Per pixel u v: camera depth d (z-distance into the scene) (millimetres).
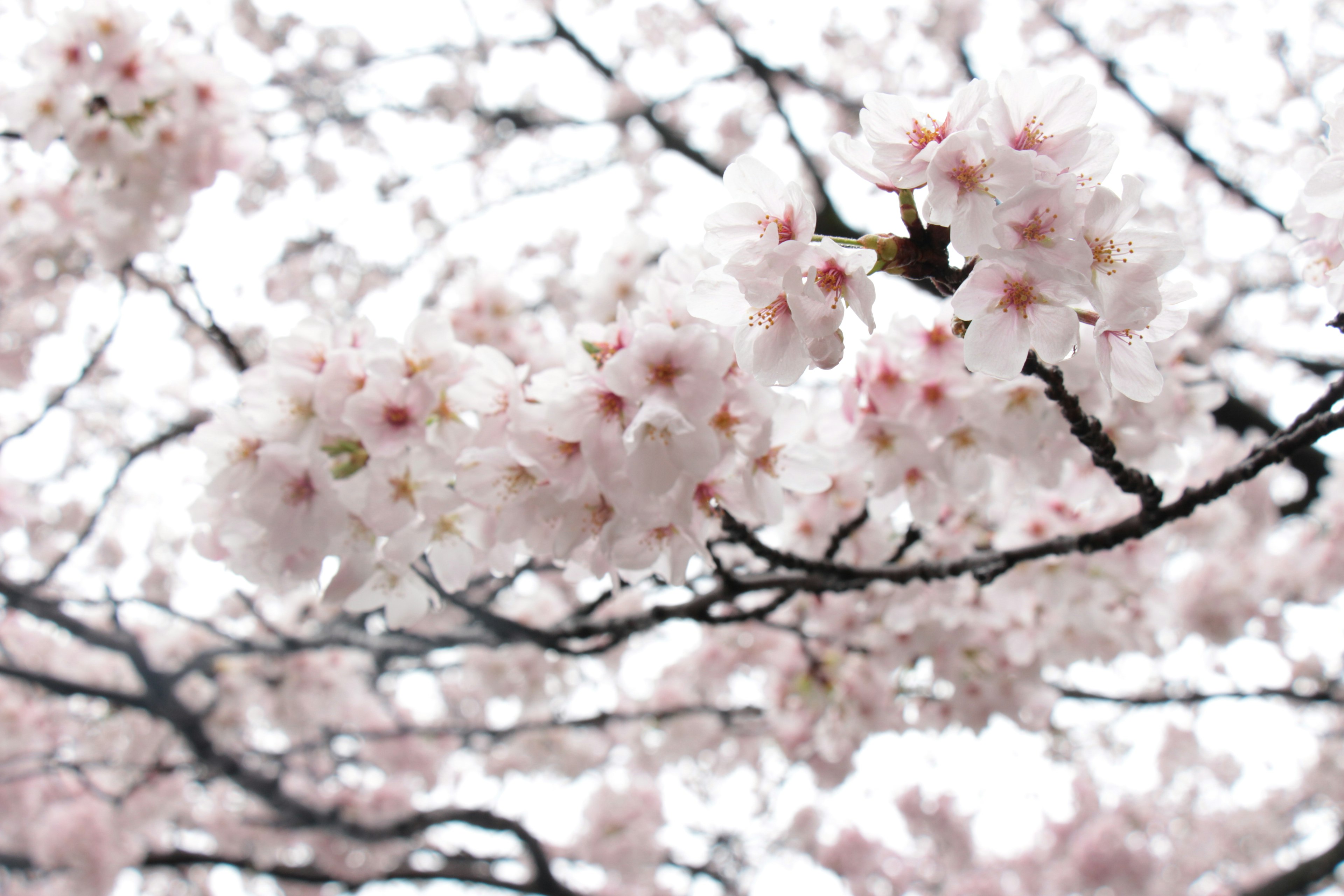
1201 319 7809
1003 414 2488
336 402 1940
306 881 7414
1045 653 3850
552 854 9016
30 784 6695
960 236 1318
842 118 8734
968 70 9062
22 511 4398
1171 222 8430
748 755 8055
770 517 2105
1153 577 3529
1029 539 3271
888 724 4070
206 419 6105
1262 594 5160
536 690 5582
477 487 1963
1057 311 1376
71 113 3010
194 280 2795
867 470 2562
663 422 1689
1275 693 5762
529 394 1941
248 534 2117
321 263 8172
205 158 3219
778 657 4312
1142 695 6629
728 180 1532
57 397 4234
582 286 3803
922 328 2391
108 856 6387
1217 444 4461
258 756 6680
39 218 3980
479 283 3826
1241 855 9102
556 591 6121
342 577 2064
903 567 2836
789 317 1546
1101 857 7828
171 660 6738
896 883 9664
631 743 7238
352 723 7191
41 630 6883
